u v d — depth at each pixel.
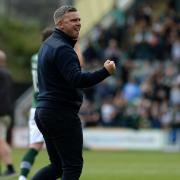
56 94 12.46
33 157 17.69
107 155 34.84
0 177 21.56
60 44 12.37
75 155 12.56
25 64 59.44
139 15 50.53
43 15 68.94
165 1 52.75
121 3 52.81
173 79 44.94
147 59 47.84
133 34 49.94
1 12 66.56
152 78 44.22
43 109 12.53
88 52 49.09
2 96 22.23
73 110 12.57
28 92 49.00
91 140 42.56
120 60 47.38
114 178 21.33
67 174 12.51
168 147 41.16
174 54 47.38
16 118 47.38
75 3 53.31
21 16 68.50
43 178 13.71
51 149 13.40
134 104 43.06
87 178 21.33
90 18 52.22
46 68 12.52
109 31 50.47
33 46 61.03
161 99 42.91
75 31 12.63
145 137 41.94
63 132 12.49
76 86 12.10
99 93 45.62
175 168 25.80
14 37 61.56
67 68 12.12
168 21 48.97
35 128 17.69
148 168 25.81
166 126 41.22
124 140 42.31
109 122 42.97
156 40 47.78
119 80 46.19
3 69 22.52
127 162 29.44
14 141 43.69
